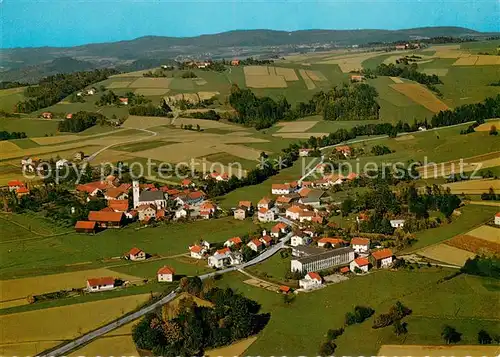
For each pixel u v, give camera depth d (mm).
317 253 154000
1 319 121250
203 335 111312
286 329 116938
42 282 143000
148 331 110125
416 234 167125
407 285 133750
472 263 137875
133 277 147375
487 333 109688
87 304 127562
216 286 139375
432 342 107875
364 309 120188
